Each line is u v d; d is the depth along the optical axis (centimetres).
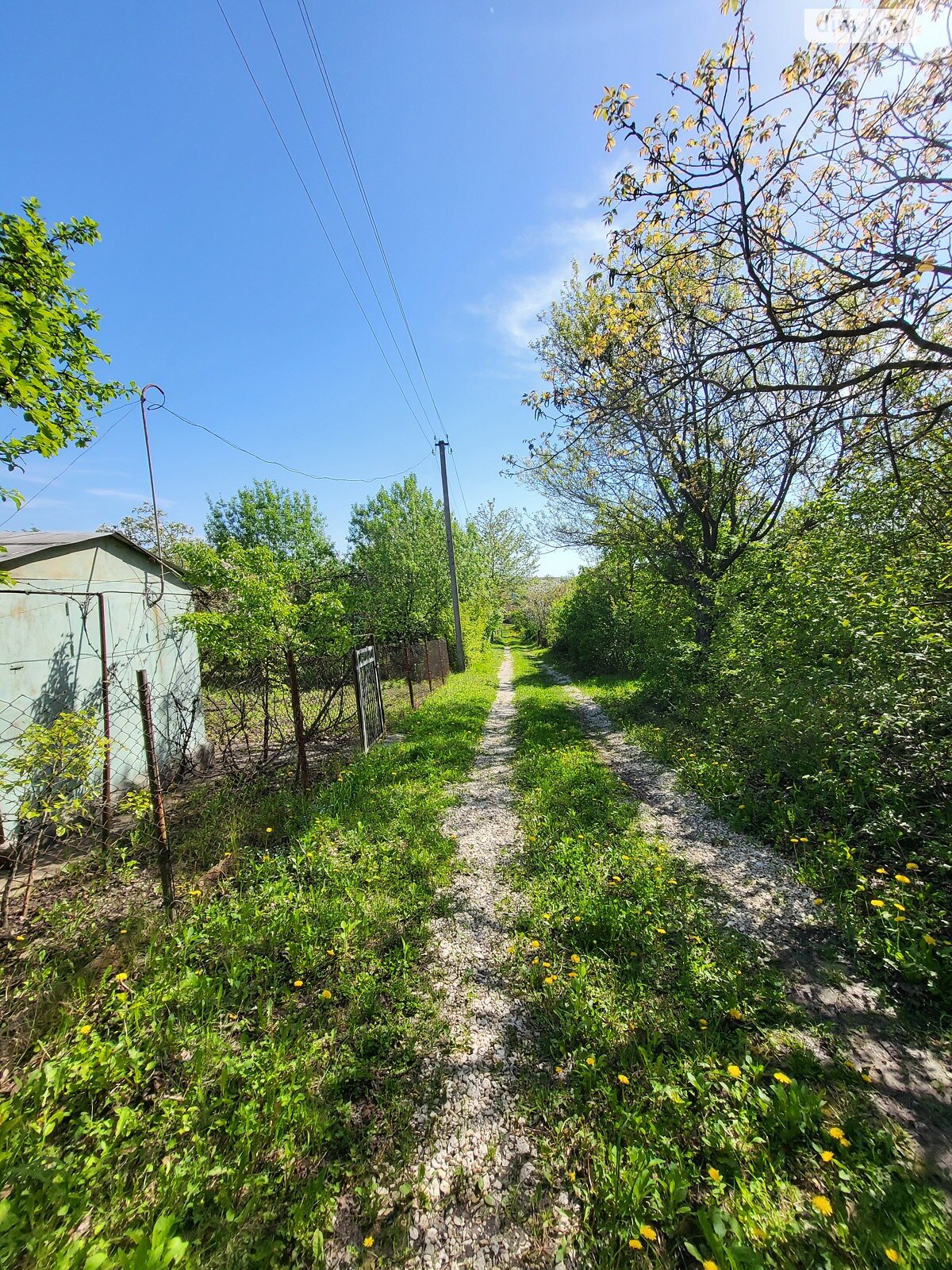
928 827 361
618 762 702
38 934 339
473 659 2170
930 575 478
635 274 443
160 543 829
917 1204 165
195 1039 243
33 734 349
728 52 344
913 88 344
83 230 446
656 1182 176
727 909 339
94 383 480
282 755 774
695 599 953
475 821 517
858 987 266
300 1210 173
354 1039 248
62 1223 165
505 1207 178
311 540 2583
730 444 898
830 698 454
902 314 380
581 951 304
